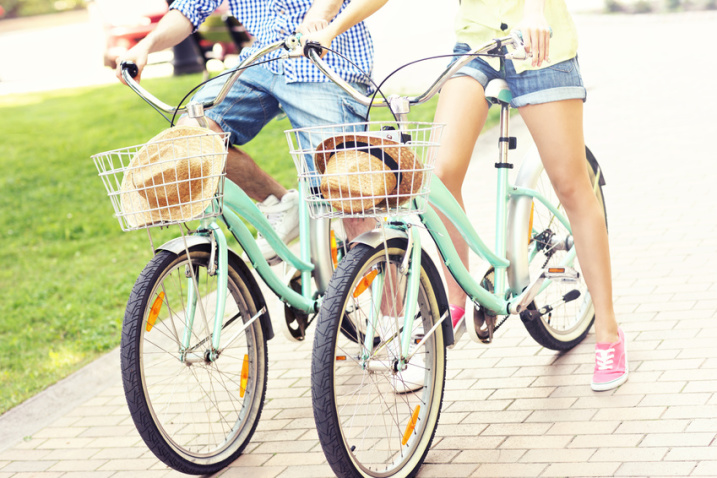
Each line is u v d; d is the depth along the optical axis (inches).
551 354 146.5
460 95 126.5
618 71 402.9
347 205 99.3
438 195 115.7
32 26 1322.6
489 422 125.3
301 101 131.0
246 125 136.6
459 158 126.1
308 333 175.6
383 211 99.8
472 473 112.6
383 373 117.7
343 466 104.5
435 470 115.5
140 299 111.4
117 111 474.9
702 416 115.1
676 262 173.9
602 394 127.1
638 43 488.4
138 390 110.6
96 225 297.3
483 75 126.4
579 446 113.5
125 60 122.6
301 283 132.0
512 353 148.7
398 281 116.0
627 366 131.9
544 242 143.3
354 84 135.0
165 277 114.7
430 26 625.9
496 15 125.2
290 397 146.6
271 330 128.4
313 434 131.5
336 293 104.7
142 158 102.2
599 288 130.1
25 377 179.5
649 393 124.1
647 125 295.9
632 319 150.9
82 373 175.2
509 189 132.3
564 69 121.8
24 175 370.9
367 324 116.7
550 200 140.9
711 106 309.6
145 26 566.9
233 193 118.6
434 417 117.6
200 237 117.7
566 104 122.7
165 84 517.7
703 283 161.3
